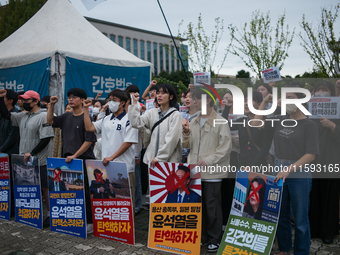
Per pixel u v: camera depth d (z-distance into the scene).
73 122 3.68
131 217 3.22
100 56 6.61
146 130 3.49
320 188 3.27
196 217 2.94
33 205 3.91
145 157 3.31
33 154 3.97
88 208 3.72
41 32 6.71
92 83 6.45
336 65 6.73
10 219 4.25
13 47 6.79
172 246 2.98
